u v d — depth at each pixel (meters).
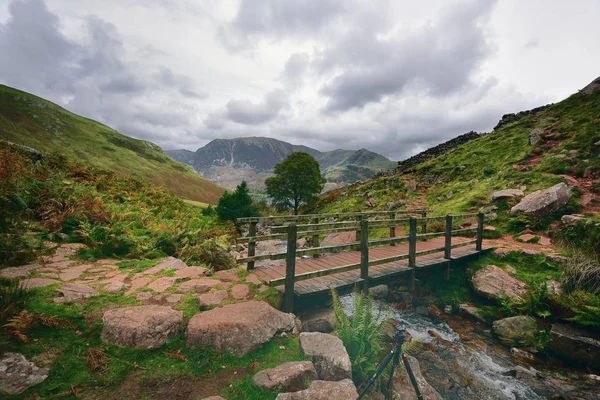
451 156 26.61
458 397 5.23
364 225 7.30
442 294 9.35
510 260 9.95
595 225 9.90
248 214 26.89
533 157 17.80
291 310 6.04
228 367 3.92
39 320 3.67
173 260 7.04
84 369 3.41
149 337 3.91
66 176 11.98
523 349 6.70
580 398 5.22
